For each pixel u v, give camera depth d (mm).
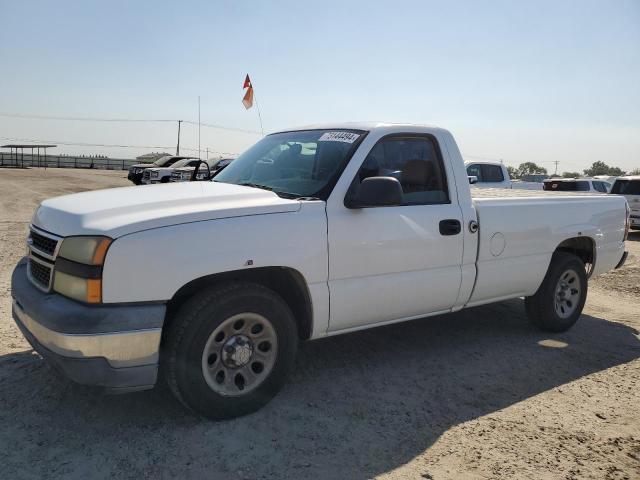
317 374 4203
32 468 2809
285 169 4160
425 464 3014
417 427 3428
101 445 3049
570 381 4277
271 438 3203
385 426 3420
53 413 3377
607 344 5238
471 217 4430
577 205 5449
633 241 13844
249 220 3316
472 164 14211
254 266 3309
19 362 4102
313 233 3545
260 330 3490
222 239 3197
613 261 5969
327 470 2912
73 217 3127
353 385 4020
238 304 3289
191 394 3197
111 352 2916
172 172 20031
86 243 2932
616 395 4039
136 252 2951
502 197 4969
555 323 5387
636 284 8125
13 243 9523
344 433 3309
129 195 3531
